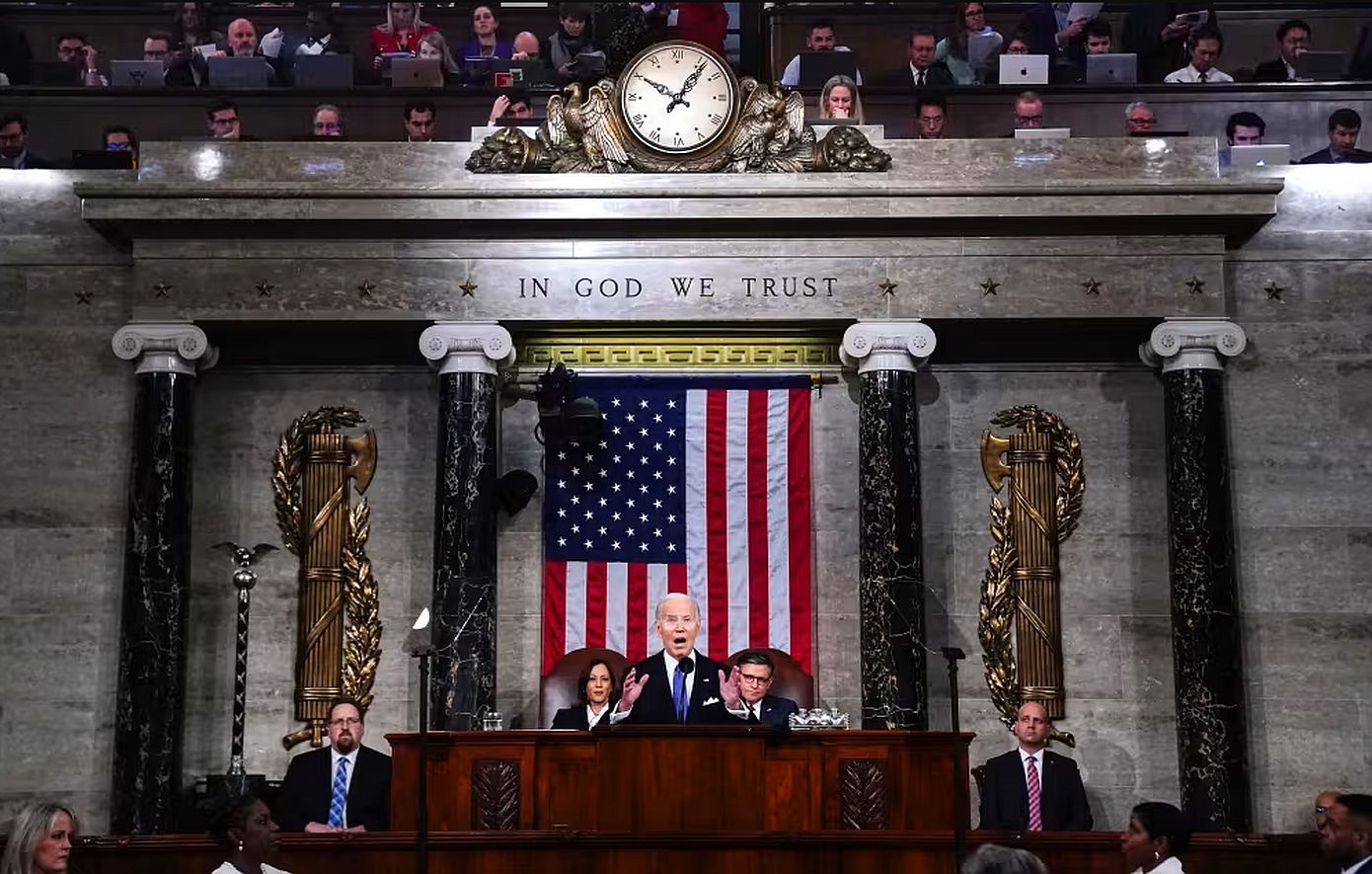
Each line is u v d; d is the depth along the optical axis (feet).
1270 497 51.01
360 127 54.85
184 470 49.98
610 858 35.47
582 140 50.60
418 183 50.39
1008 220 50.11
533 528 52.13
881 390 50.06
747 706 41.19
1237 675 49.08
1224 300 50.65
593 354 52.85
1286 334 51.52
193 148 50.67
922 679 49.24
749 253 50.60
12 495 50.90
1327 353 51.44
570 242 50.55
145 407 49.83
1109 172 50.65
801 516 51.90
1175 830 29.04
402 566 52.13
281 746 50.98
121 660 48.98
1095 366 53.06
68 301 51.55
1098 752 51.16
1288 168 51.96
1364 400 51.31
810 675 50.08
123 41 59.47
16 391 51.26
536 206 49.90
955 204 49.80
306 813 42.88
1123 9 58.90
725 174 50.11
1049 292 50.34
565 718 44.34
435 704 48.80
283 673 51.39
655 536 51.72
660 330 52.21
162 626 49.01
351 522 52.08
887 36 58.08
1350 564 50.83
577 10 58.13
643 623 51.26
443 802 37.76
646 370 52.75
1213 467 49.85
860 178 50.11
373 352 52.85
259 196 49.67
